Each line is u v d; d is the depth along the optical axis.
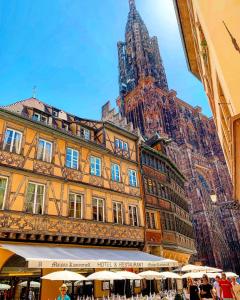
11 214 12.51
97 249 15.54
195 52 13.34
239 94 4.88
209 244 47.25
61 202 14.84
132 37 83.94
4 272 12.23
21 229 12.56
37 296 13.38
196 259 45.06
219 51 5.48
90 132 19.94
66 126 18.31
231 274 19.73
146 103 61.28
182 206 29.11
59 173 15.48
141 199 20.41
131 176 20.70
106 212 17.11
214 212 56.56
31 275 13.34
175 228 23.33
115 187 18.64
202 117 77.88
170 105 67.00
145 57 78.50
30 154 14.51
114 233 16.88
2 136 13.63
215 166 67.06
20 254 10.31
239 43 4.50
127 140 21.83
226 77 5.30
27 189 13.69
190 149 61.25
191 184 54.50
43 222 13.52
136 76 74.44
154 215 21.20
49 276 9.99
